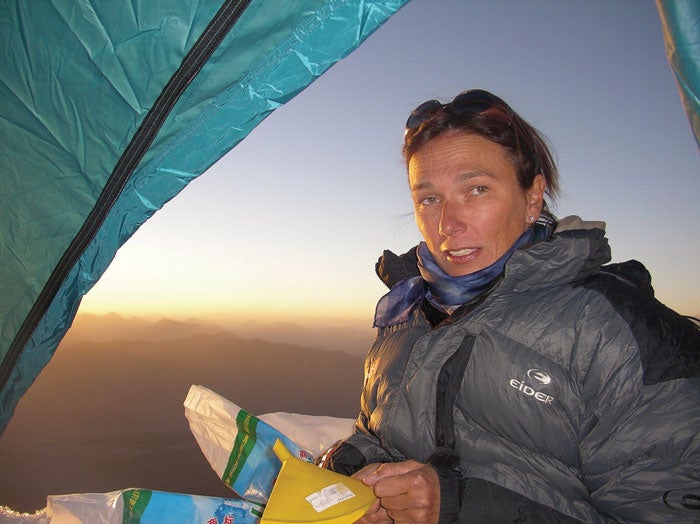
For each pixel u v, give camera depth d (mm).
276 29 918
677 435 751
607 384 805
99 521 1135
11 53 1006
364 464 1131
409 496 795
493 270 949
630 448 780
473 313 916
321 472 844
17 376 1241
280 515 743
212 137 1013
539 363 851
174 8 909
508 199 945
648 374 780
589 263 868
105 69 967
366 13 899
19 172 1075
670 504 750
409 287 1157
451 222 939
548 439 855
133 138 994
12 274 1154
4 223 1116
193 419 1457
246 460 1311
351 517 752
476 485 842
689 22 699
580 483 862
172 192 1080
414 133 1010
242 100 979
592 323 830
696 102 732
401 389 995
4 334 1205
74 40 966
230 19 896
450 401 916
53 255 1124
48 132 1037
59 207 1088
